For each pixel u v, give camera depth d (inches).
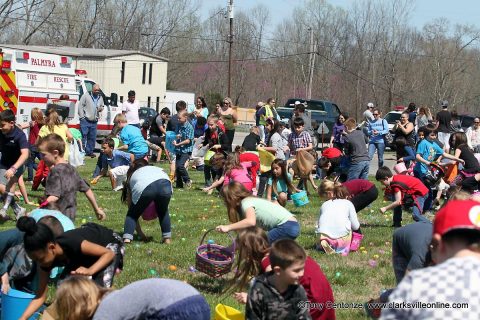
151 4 3004.4
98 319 207.9
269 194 550.3
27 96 951.6
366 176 626.8
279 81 3385.8
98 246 255.6
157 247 413.4
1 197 493.4
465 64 3144.7
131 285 212.8
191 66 3265.3
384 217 572.1
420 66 3085.6
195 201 616.4
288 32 3339.1
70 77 1013.2
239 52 3432.6
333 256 419.2
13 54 938.7
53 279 307.1
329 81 3216.0
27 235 243.4
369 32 3134.8
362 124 978.1
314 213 573.0
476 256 149.9
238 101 3457.2
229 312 261.4
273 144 689.0
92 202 368.5
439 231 153.7
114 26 2876.5
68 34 2625.5
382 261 410.6
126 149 668.1
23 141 467.2
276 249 225.3
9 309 266.5
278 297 228.8
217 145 681.6
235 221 331.3
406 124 770.2
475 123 909.2
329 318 258.7
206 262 310.0
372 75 3122.5
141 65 2426.2
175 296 209.3
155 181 407.5
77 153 613.6
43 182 582.6
